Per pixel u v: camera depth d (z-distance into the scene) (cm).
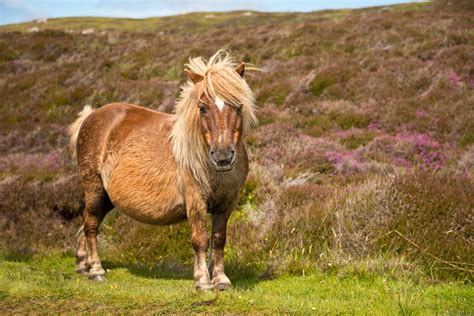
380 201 685
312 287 557
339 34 2409
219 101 490
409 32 2206
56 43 2720
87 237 670
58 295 483
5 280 552
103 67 2375
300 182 920
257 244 689
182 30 4725
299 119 1441
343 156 1130
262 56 2312
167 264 709
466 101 1388
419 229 629
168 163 567
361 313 430
